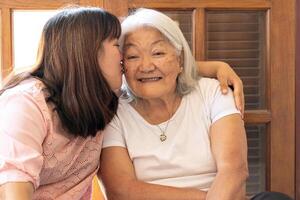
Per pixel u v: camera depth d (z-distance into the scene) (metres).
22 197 1.02
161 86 1.39
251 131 1.74
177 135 1.43
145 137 1.44
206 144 1.42
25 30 1.64
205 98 1.46
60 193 1.28
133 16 1.43
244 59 1.72
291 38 1.67
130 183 1.36
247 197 1.69
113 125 1.45
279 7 1.66
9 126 1.09
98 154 1.34
